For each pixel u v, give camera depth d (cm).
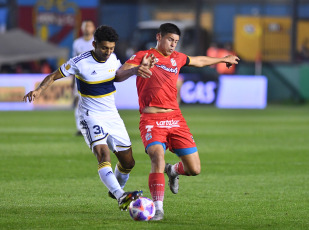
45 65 10231
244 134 5947
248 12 11856
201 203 2805
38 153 4491
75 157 4316
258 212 2605
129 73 2491
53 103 9119
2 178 3456
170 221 2403
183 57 2680
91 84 2539
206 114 8356
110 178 2411
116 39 2461
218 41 11881
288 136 5809
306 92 10669
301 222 2414
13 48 9644
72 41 10688
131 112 8438
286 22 11512
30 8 10544
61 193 3023
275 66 10825
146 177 3556
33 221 2383
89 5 10662
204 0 11894
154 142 2517
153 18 11956
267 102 10794
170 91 2588
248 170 3841
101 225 2311
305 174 3694
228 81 9819
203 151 4728
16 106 8994
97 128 2539
